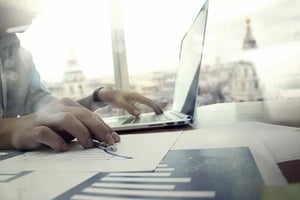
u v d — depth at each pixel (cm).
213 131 46
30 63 104
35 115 49
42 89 101
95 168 29
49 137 41
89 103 94
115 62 163
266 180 20
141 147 38
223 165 25
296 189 16
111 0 162
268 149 30
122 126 58
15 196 22
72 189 22
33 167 32
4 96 88
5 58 91
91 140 41
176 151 33
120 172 26
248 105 73
